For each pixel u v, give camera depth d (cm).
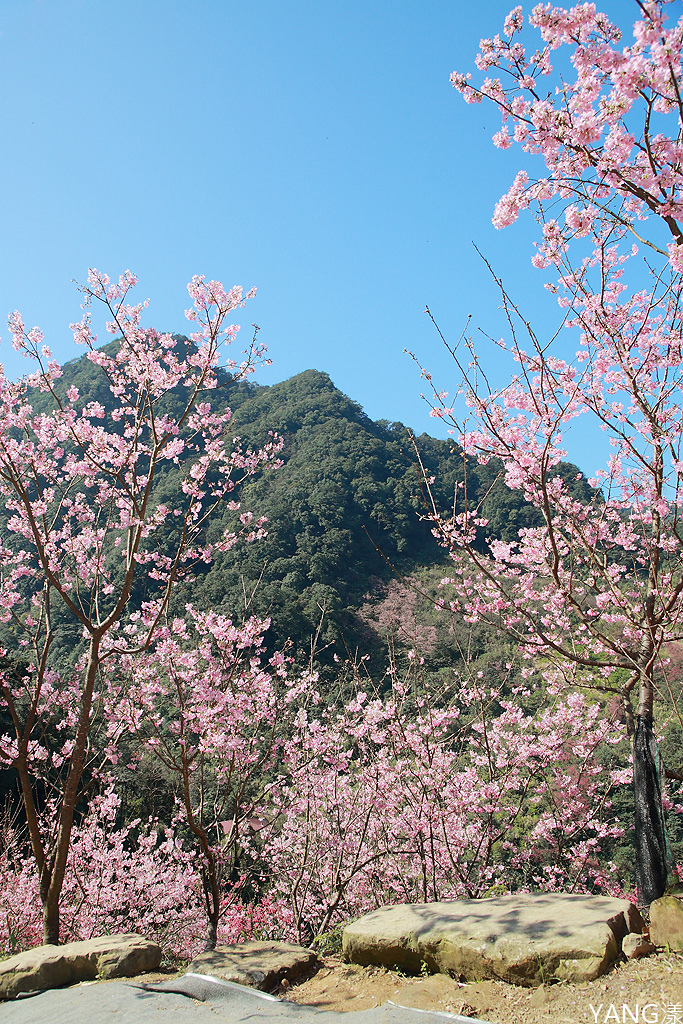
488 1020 329
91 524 812
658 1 341
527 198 403
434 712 757
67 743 862
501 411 563
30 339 648
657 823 500
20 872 941
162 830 1398
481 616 661
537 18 367
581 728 827
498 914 414
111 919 998
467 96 411
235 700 710
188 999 409
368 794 858
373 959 433
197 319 664
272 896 909
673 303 538
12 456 638
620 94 341
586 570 653
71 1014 404
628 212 490
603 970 346
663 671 569
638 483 652
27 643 805
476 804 734
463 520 617
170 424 640
